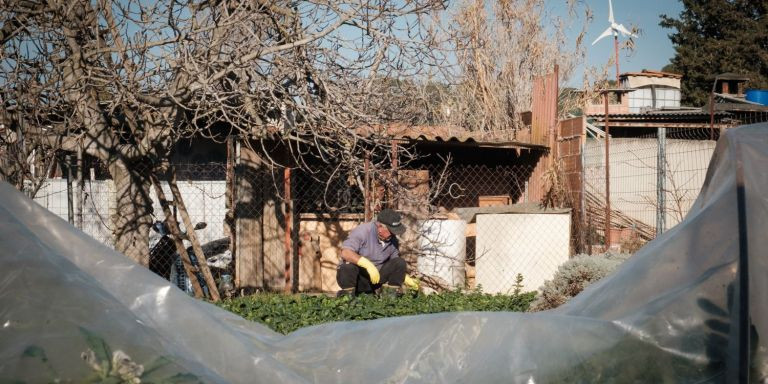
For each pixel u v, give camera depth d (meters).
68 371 1.83
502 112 19.62
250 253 10.53
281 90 8.64
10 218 2.12
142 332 1.99
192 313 2.28
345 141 9.30
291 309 6.98
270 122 9.50
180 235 9.13
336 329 2.71
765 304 2.21
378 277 8.47
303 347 2.63
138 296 2.28
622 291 2.52
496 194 13.15
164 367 1.95
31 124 8.71
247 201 10.59
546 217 10.74
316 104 8.73
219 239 11.30
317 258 11.07
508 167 12.45
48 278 1.96
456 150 13.05
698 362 2.24
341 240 11.21
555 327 2.40
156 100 8.61
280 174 10.81
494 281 10.71
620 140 17.81
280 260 10.81
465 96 19.19
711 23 36.34
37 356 1.82
